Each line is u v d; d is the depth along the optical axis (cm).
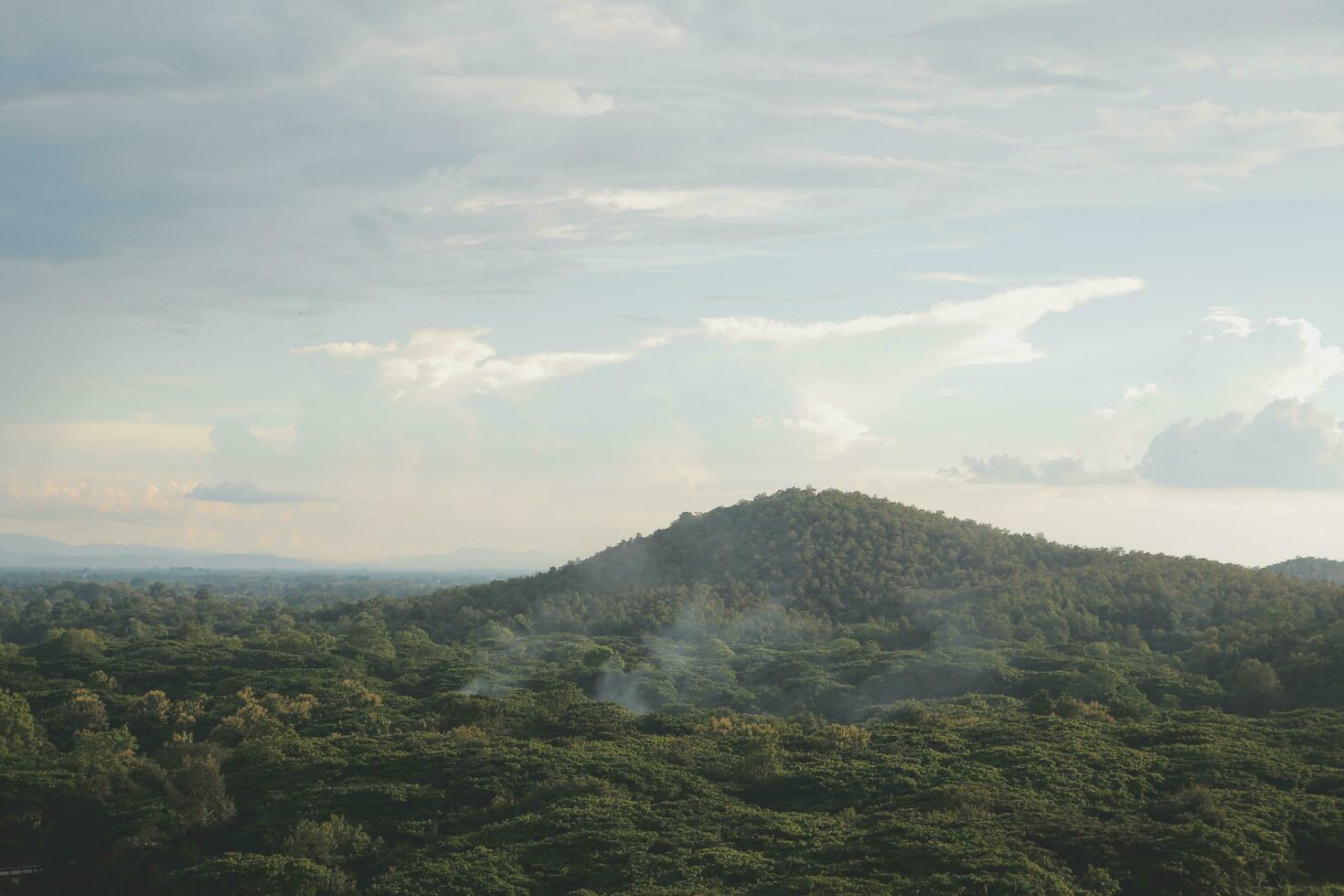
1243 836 8125
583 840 8775
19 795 10362
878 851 8138
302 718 13700
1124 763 10262
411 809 10062
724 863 8231
